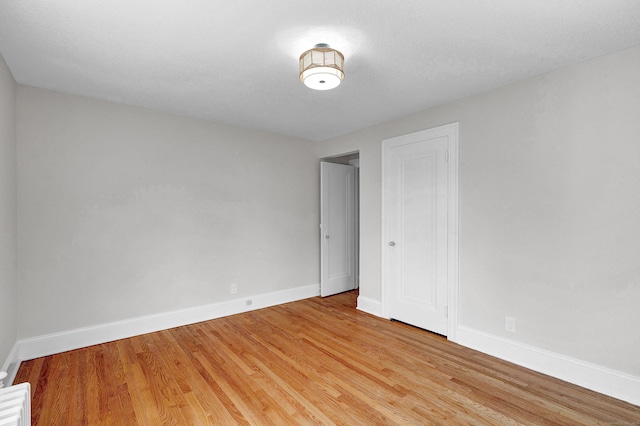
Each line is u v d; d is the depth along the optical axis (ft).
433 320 10.50
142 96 9.55
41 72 7.88
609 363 6.95
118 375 7.79
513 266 8.50
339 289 16.05
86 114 9.56
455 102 9.84
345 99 9.80
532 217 8.15
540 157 8.01
